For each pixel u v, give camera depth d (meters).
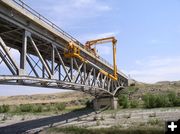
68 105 113.69
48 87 38.06
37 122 64.88
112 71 78.38
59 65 49.50
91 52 57.22
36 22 32.69
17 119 78.19
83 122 58.56
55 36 39.16
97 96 81.38
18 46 39.78
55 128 49.69
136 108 78.12
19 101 152.38
